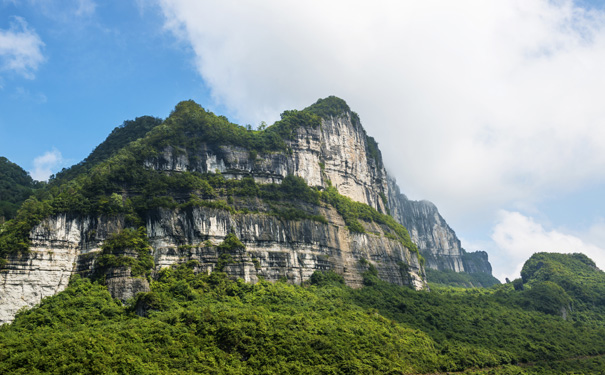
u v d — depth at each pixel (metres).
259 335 97.31
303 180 164.88
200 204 133.00
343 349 99.50
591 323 180.25
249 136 162.75
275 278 136.88
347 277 156.12
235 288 123.88
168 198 132.00
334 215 167.25
